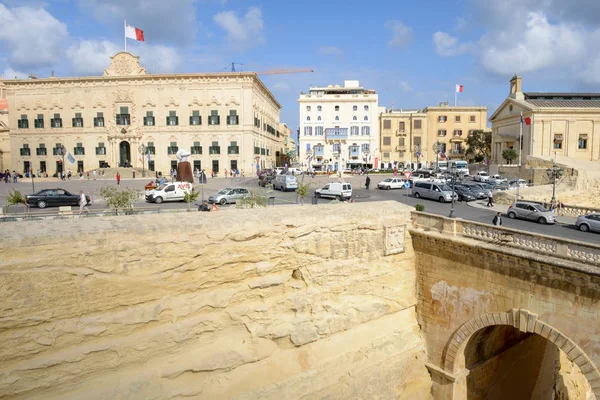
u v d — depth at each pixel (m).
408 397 19.31
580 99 86.81
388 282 19.05
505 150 84.62
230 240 14.37
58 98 76.00
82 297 11.89
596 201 52.06
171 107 75.06
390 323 19.08
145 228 12.88
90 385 11.90
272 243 15.36
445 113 106.25
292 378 15.31
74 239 11.73
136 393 12.29
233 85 74.62
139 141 75.56
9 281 10.80
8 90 76.50
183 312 13.48
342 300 17.42
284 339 15.44
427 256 19.47
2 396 10.72
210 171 75.69
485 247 16.77
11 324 10.88
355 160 100.06
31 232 11.40
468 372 19.27
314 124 99.94
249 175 75.38
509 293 16.47
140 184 56.78
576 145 79.75
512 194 45.56
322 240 16.75
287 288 15.88
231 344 14.35
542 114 79.81
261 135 85.25
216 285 14.25
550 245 15.33
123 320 12.41
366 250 18.16
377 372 17.94
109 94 74.94
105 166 75.81
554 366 26.22
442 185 48.06
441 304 19.09
